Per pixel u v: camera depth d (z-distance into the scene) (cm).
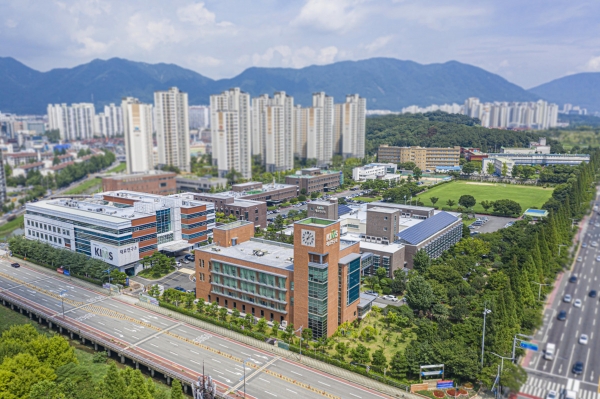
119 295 15088
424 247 17175
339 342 11775
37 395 8469
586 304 13850
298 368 10700
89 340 12169
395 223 17375
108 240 16962
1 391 8650
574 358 10750
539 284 13588
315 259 11444
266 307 12719
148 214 17938
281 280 12388
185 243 19050
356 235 18288
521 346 10525
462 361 9712
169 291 14225
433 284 13875
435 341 10562
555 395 9306
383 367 10425
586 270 16850
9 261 18675
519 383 9481
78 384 9069
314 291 11550
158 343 11794
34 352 9875
